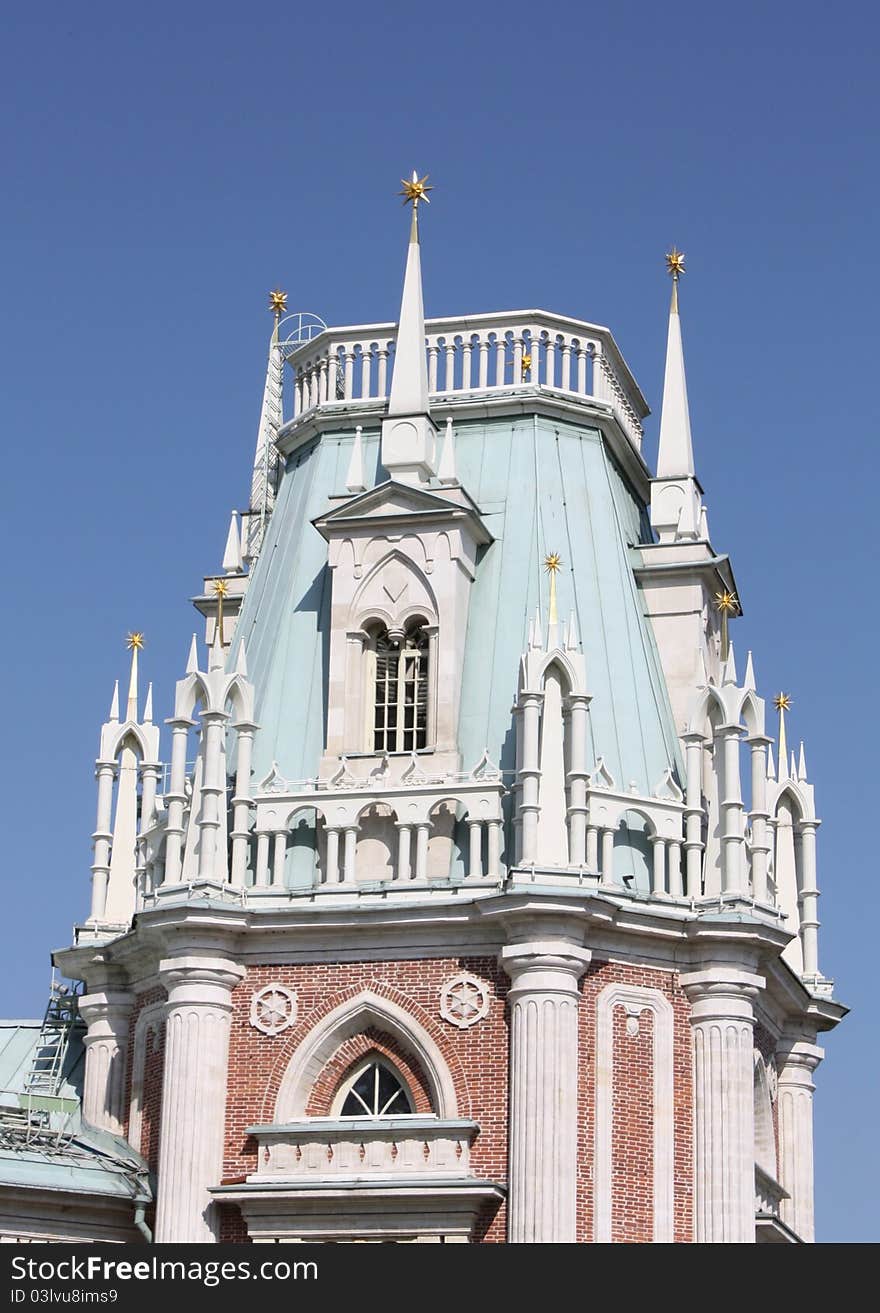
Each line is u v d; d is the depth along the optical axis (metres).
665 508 71.94
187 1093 62.75
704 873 64.44
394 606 66.56
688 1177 62.25
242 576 74.88
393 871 63.94
